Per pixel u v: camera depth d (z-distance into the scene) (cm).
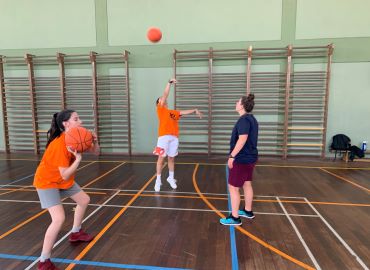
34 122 707
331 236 262
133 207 338
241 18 640
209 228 280
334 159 624
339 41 613
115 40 684
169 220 300
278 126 647
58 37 701
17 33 711
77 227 247
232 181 280
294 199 366
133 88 693
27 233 269
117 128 701
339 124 632
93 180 458
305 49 625
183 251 236
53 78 707
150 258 225
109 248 240
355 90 619
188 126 679
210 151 668
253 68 647
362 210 327
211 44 656
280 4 622
